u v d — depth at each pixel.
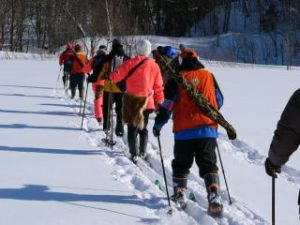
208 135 5.64
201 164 5.67
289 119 3.76
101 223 5.12
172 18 68.44
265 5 69.50
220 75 26.59
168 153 8.88
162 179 7.17
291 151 3.86
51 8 57.22
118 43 9.58
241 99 16.44
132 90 7.76
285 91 19.23
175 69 5.92
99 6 51.97
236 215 5.68
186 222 5.26
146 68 7.75
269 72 30.17
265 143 9.77
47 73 24.92
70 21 54.94
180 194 5.87
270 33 64.44
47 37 60.12
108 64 9.54
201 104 5.62
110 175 6.96
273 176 4.11
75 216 5.30
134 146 7.94
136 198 5.98
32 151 8.30
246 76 26.23
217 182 5.60
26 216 5.26
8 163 7.45
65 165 7.43
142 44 7.79
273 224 4.53
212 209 5.49
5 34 58.50
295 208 6.12
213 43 60.75
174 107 5.79
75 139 9.41
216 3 68.06
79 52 14.92
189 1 67.62
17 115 11.98
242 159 8.65
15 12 58.09
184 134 5.68
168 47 9.32
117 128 9.62
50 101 14.73
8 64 31.53
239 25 69.38
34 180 6.58
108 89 9.61
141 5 65.19
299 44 62.66
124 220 5.23
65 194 6.03
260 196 6.58
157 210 5.59
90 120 11.63
